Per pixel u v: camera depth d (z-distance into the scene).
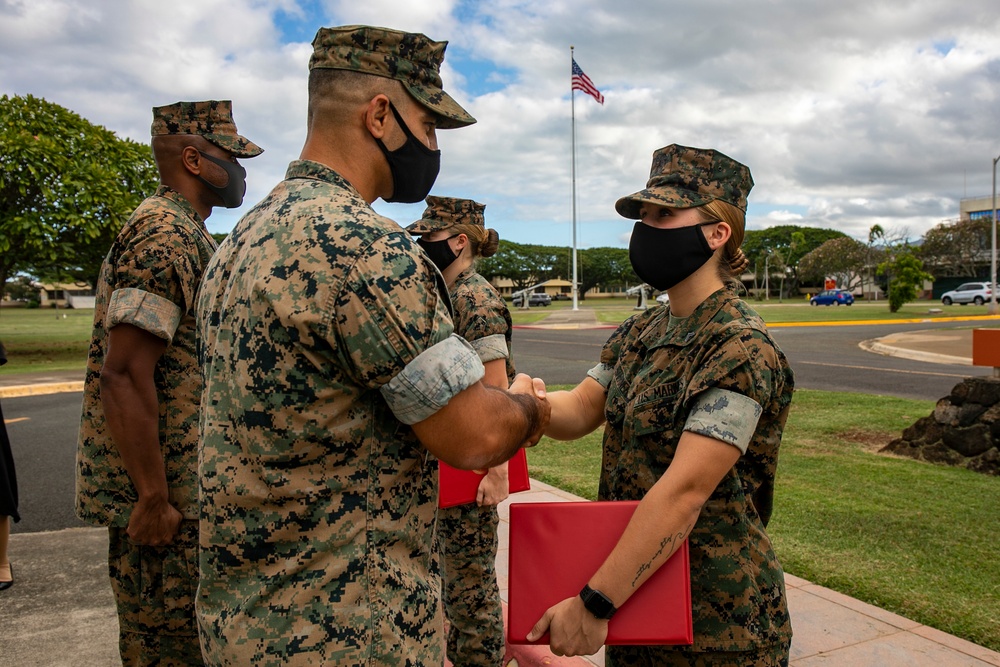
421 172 1.44
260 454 1.20
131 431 1.90
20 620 3.29
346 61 1.35
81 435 2.10
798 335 21.59
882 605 3.21
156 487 1.94
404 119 1.38
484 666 2.51
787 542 3.96
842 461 5.75
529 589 1.52
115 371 1.90
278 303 1.18
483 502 2.40
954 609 3.12
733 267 1.76
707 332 1.58
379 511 1.26
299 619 1.19
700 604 1.58
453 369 1.21
